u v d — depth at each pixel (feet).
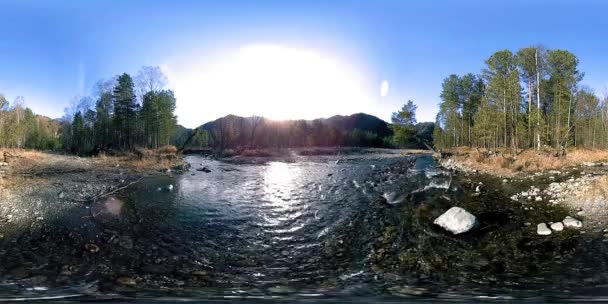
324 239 35.22
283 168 107.24
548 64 135.23
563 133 102.42
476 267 26.68
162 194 58.03
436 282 23.97
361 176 80.12
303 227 39.55
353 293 22.04
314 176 84.17
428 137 316.40
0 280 23.40
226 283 24.27
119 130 176.65
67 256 28.76
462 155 122.21
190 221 41.68
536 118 110.63
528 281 23.35
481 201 46.93
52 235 33.88
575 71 133.18
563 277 23.66
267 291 22.59
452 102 192.65
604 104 146.00
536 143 127.85
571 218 35.50
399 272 26.32
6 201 46.47
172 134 214.48
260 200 54.54
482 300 20.15
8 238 32.55
